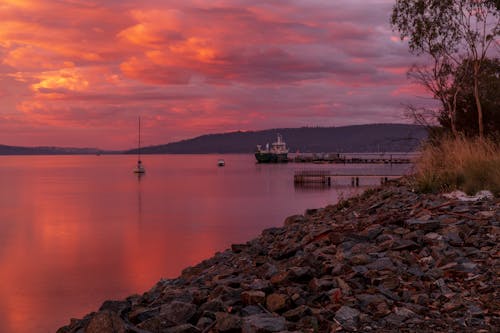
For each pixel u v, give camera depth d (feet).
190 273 33.32
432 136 65.41
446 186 37.60
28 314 82.79
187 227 184.34
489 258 19.72
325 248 22.89
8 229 195.21
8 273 117.39
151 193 358.23
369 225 27.86
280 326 13.65
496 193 33.19
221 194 329.52
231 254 35.37
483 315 14.28
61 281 108.37
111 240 164.14
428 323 13.94
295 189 343.46
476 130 70.69
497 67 76.02
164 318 15.23
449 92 76.59
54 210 260.83
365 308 15.23
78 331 15.62
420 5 76.13
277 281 17.89
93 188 422.00
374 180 362.53
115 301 20.39
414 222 25.12
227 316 14.20
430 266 19.51
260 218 200.85
